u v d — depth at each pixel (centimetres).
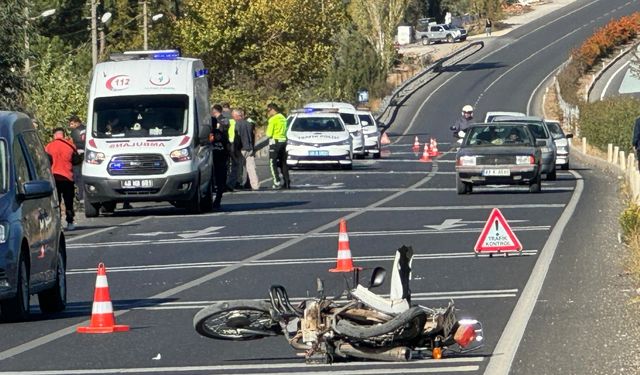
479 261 4359
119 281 4159
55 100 8706
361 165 11094
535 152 7456
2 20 7200
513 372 2447
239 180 8281
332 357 2588
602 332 2894
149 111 6831
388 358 2572
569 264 4200
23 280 3238
